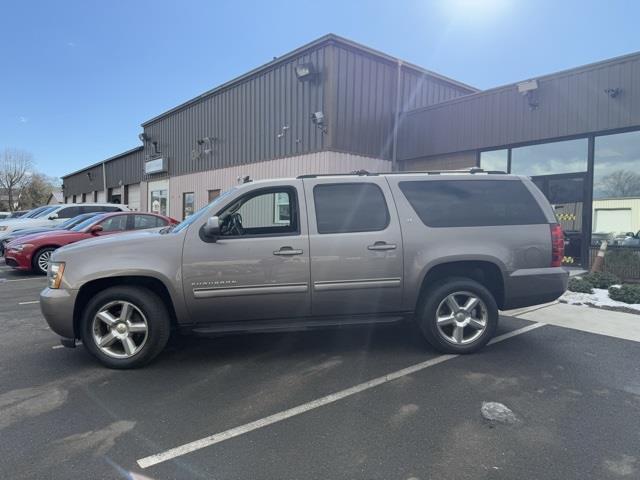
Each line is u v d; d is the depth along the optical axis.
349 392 3.92
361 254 4.59
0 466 2.83
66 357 4.89
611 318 6.45
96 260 4.38
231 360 4.75
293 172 14.91
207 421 3.42
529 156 12.09
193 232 4.49
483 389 3.95
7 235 13.72
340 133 13.77
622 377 4.23
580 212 11.10
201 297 4.42
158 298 4.51
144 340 4.46
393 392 3.91
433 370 4.41
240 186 4.74
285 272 4.50
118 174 30.56
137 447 3.05
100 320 4.47
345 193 4.75
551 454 2.92
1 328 6.13
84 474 2.75
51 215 15.85
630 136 10.17
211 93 19.22
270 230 4.73
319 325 4.64
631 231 10.19
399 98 15.15
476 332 4.88
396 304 4.73
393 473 2.73
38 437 3.19
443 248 4.71
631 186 10.16
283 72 15.31
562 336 5.56
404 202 4.78
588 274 9.01
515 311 6.88
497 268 4.84
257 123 16.66
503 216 4.91
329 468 2.79
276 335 5.63
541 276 4.87
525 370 4.41
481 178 5.00
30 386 4.11
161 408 3.64
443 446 3.03
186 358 4.82
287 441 3.11
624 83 9.92
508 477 2.68
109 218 11.82
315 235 4.57
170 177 23.23
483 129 12.68
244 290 4.46
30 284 10.05
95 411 3.60
